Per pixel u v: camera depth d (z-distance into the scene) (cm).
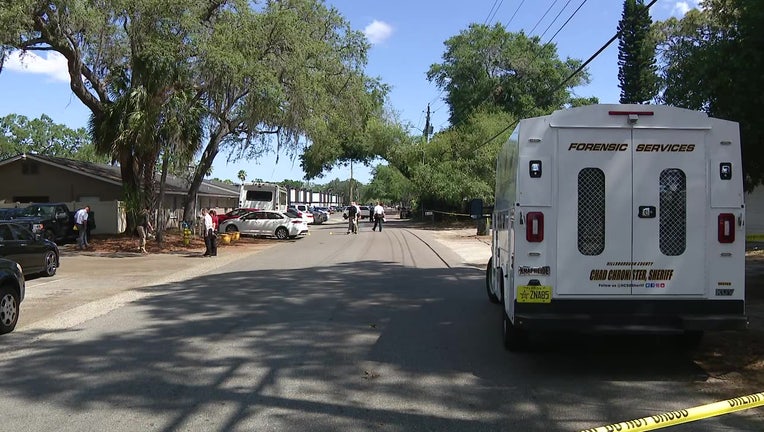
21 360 700
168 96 2161
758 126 873
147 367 669
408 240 2953
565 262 617
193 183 2838
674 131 613
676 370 657
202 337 819
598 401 554
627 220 614
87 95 2394
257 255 2155
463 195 4275
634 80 3162
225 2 2225
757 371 643
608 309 614
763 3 826
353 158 5644
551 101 5762
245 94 2261
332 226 5059
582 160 618
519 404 547
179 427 487
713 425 496
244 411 526
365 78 3105
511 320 653
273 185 4472
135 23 2069
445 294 1205
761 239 1620
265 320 937
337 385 604
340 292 1234
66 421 500
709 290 610
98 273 1600
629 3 3069
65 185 3409
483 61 5781
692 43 1043
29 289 1297
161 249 2316
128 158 2455
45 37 2159
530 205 619
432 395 573
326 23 2723
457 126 5009
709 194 612
